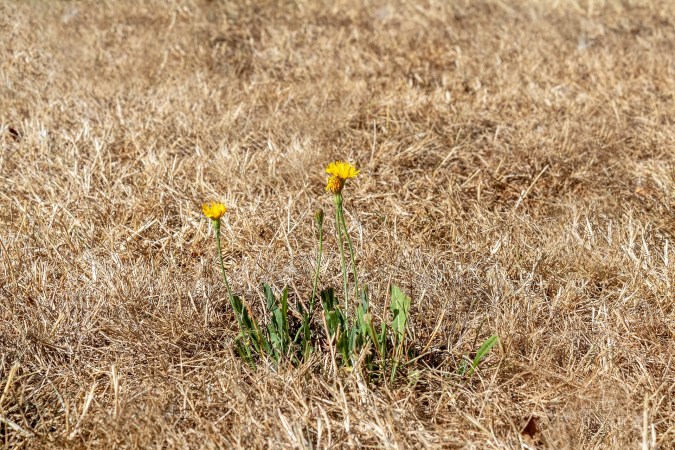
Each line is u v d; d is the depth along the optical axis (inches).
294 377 95.5
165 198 148.3
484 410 92.7
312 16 259.4
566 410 93.7
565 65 216.1
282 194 148.6
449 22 254.1
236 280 120.6
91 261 122.6
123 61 214.7
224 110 186.9
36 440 89.4
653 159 162.4
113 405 94.3
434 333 99.9
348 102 189.0
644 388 96.3
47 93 194.5
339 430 89.4
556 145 166.6
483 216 141.6
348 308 111.0
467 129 177.5
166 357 103.3
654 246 129.6
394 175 156.1
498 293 115.4
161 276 119.8
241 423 89.3
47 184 149.5
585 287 119.4
